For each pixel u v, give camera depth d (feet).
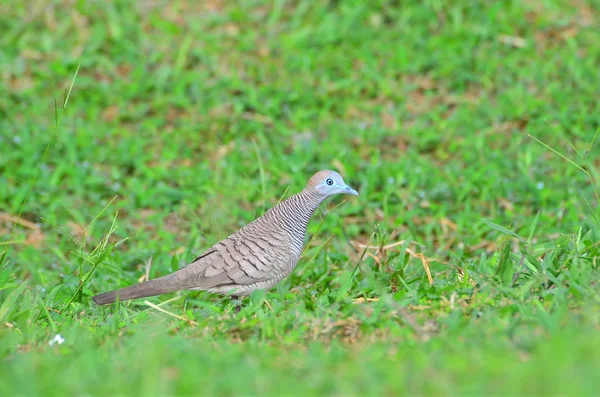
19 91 54.80
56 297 36.27
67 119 52.95
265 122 53.11
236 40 59.31
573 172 47.88
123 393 24.17
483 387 23.25
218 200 45.65
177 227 45.88
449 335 27.53
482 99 53.72
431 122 53.31
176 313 32.53
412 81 56.29
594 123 51.16
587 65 55.31
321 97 54.54
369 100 55.11
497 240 41.16
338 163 48.57
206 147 51.47
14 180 48.67
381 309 30.25
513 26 59.52
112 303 33.40
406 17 59.77
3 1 61.16
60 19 60.18
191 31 59.72
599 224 35.88
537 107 52.34
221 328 29.63
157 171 49.21
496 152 49.47
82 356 26.99
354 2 61.16
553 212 44.78
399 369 24.73
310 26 59.47
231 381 24.35
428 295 31.04
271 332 28.60
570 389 22.67
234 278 32.22
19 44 57.72
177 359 26.30
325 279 35.24
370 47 58.18
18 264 41.96
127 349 27.86
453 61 56.34
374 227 43.98
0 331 30.50
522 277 32.19
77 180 48.14
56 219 46.24
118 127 52.90
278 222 33.12
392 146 51.42
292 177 47.91
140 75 55.72
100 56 57.16
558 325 26.99
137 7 61.52
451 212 45.83
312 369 25.26
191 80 55.52
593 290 29.35
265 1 61.87
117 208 46.70
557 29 59.16
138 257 41.06
